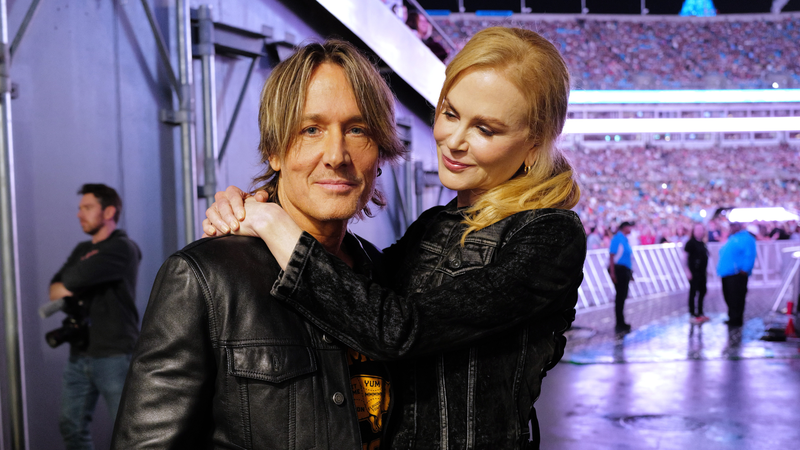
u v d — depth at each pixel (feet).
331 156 3.27
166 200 10.12
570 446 11.54
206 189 10.27
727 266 26.22
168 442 2.92
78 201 8.71
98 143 9.07
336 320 3.16
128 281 8.87
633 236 43.06
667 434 12.23
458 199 4.00
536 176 3.66
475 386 3.44
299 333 3.24
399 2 19.21
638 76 67.62
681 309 32.19
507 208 3.54
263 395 3.08
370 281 3.35
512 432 3.50
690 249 28.45
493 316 3.21
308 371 3.17
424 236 3.91
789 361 18.93
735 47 73.51
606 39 73.67
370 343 3.10
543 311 3.43
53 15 8.46
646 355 20.30
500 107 3.38
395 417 3.48
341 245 4.10
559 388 16.05
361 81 3.35
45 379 8.36
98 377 8.52
